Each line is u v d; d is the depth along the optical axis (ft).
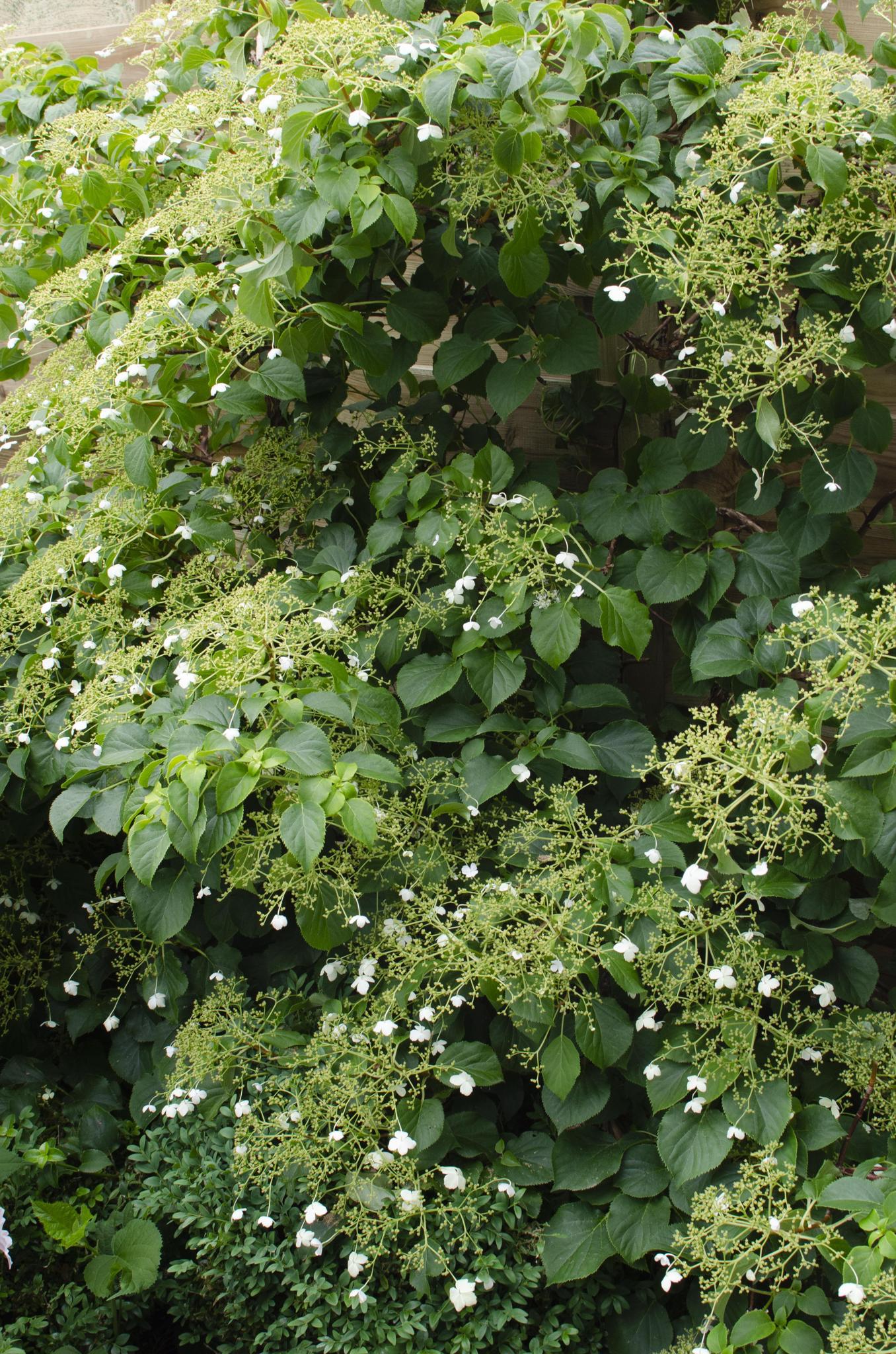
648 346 7.86
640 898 5.87
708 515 6.78
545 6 5.86
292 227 5.97
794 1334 5.00
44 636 7.41
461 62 5.77
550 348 6.97
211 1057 6.41
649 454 6.95
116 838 8.47
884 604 5.88
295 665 6.05
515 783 7.03
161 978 7.23
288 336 6.79
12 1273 6.44
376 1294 5.80
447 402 8.05
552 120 6.10
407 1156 5.85
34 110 8.50
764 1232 5.14
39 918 8.11
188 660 6.24
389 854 6.39
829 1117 5.59
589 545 6.94
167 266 7.43
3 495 7.97
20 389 8.27
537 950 5.85
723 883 6.14
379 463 7.88
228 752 5.47
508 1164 6.04
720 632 6.48
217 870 6.74
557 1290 5.93
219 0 7.82
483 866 6.82
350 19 6.14
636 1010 6.41
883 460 8.14
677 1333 5.91
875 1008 7.07
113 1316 6.24
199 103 7.27
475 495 6.70
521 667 6.55
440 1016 6.28
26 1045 8.01
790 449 6.71
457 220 6.57
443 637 6.93
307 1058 6.24
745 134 6.06
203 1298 6.44
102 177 7.56
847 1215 5.36
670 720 7.80
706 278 6.19
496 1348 5.67
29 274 8.43
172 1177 6.32
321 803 5.27
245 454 8.33
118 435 7.44
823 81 5.80
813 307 6.42
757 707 5.69
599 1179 5.86
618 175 6.47
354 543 7.47
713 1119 5.62
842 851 5.98
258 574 7.82
